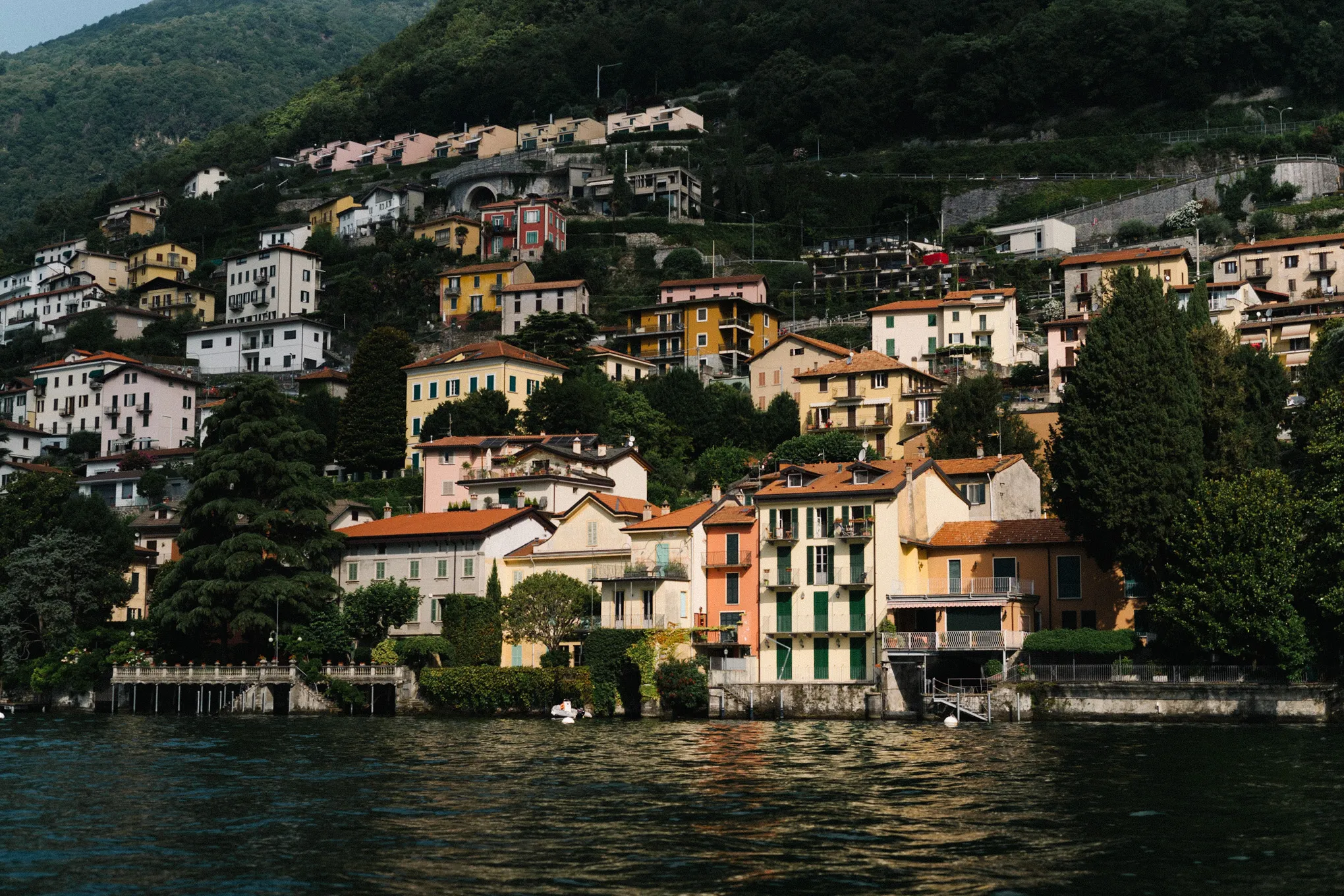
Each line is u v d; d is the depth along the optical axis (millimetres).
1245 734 82312
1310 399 121000
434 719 106250
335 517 143625
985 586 101250
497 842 52875
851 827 55062
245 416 128500
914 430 152875
